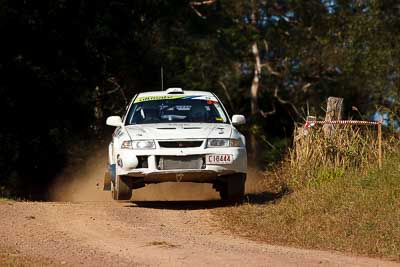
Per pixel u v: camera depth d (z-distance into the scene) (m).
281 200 32.38
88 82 62.31
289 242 25.81
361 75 79.69
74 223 27.86
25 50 56.22
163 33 90.69
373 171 32.38
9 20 54.31
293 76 106.44
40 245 23.95
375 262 22.27
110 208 31.45
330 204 29.27
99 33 60.81
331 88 103.19
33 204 32.34
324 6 95.94
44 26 56.78
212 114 34.25
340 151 36.16
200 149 31.12
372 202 28.38
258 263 21.39
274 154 50.22
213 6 104.69
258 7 100.31
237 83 107.44
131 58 68.88
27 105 56.34
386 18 67.06
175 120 33.78
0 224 27.23
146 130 31.88
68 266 20.92
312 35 96.31
